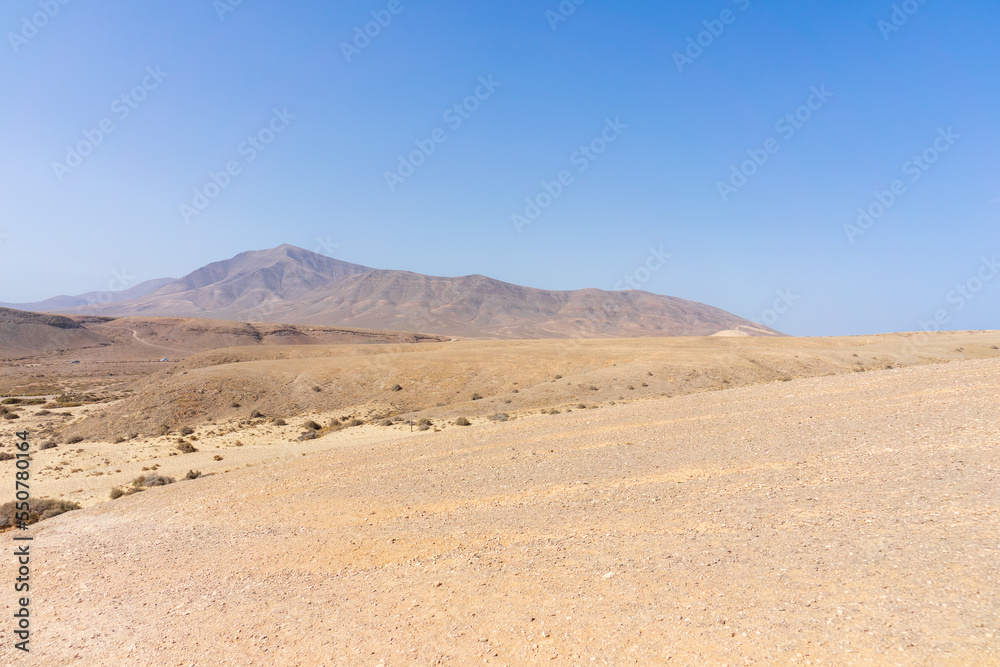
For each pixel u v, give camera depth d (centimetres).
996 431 1606
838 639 715
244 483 2231
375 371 6656
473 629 895
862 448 1667
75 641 1040
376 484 1964
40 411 6431
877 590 819
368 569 1218
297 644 928
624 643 792
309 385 6238
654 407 3005
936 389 2369
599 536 1223
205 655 934
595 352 7469
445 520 1491
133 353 19375
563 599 946
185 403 5538
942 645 666
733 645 742
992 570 814
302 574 1239
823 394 2661
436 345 10119
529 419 3284
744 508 1279
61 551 1623
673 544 1118
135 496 2311
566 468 1883
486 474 1936
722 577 938
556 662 778
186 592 1217
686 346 8569
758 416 2345
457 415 4703
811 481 1426
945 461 1412
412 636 900
